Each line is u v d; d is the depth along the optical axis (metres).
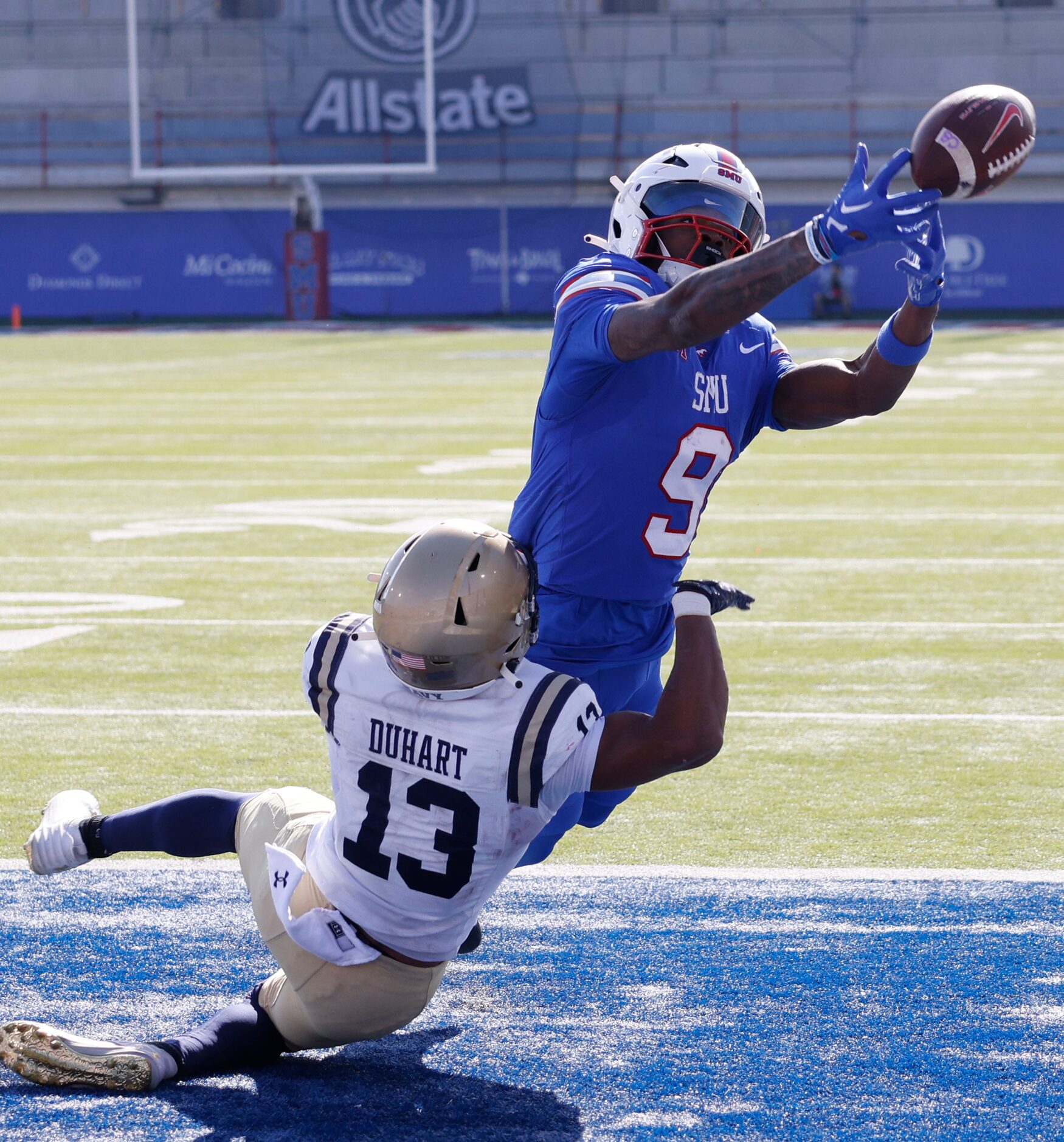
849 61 144.88
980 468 48.53
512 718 9.98
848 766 19.52
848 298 132.00
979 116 10.17
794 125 144.38
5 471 48.94
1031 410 65.00
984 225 139.12
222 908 14.75
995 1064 11.44
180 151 142.88
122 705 22.59
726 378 12.33
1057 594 30.23
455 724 9.98
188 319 146.00
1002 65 144.25
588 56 145.00
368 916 10.38
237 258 145.88
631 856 16.25
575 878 15.54
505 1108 10.86
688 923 14.30
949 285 140.00
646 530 12.10
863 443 55.16
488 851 10.26
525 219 144.12
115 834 11.89
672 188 11.84
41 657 25.53
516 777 9.98
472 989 12.90
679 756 10.32
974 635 26.91
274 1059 11.62
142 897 15.04
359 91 140.25
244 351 104.38
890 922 14.27
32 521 39.47
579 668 12.41
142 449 54.34
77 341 118.44
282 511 40.72
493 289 145.25
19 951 13.71
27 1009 12.55
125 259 146.75
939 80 144.75
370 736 10.18
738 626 27.73
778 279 9.73
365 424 61.53
